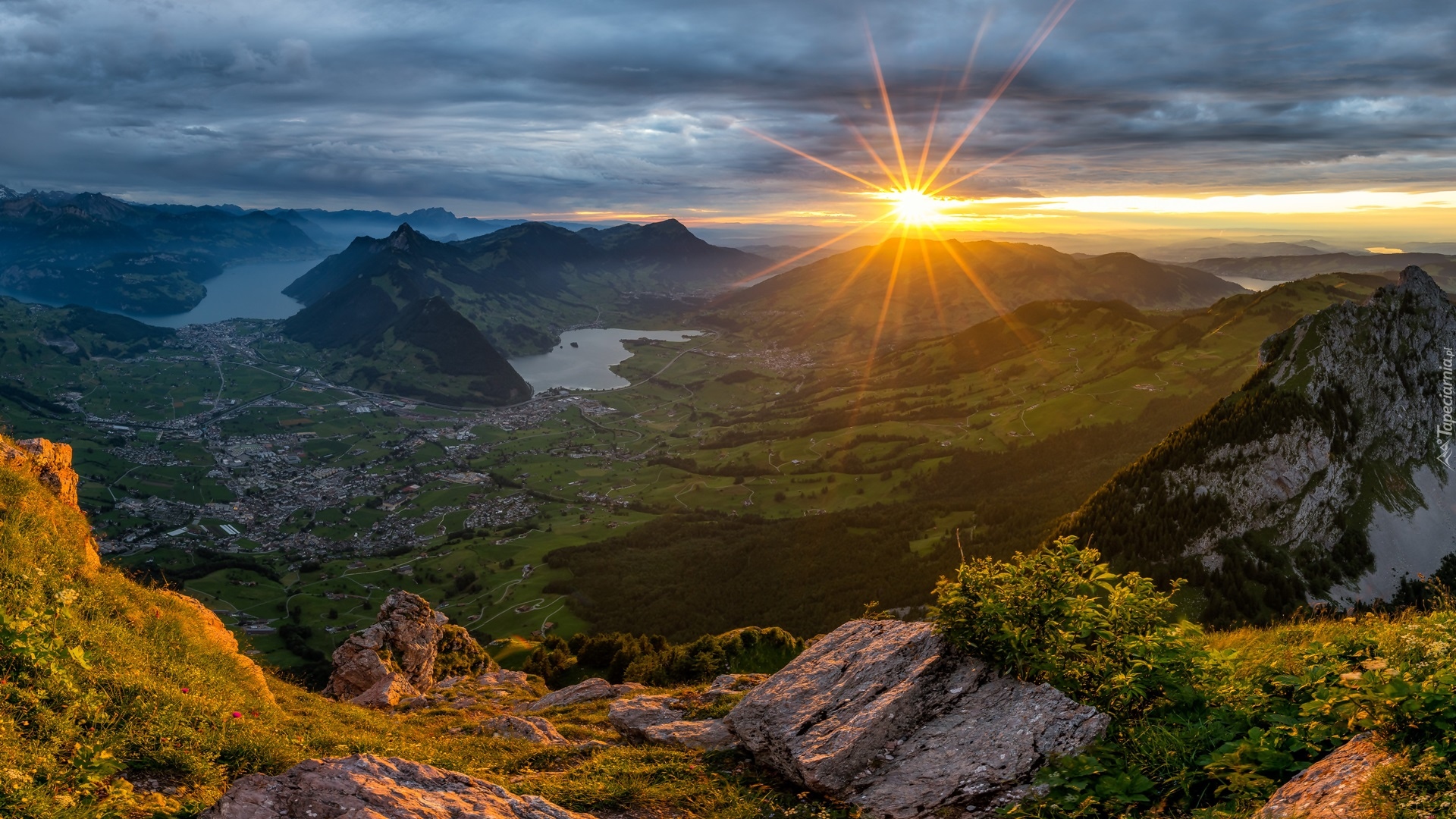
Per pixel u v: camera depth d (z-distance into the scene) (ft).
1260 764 26.21
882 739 34.45
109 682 40.73
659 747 46.50
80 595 55.11
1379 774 20.98
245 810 26.71
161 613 63.21
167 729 36.55
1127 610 34.99
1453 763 20.40
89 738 34.22
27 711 34.40
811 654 43.80
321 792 28.25
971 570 37.55
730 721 40.86
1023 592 36.19
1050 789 28.63
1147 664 32.04
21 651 37.81
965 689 35.40
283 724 53.72
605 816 36.35
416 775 31.94
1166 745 29.04
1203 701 31.94
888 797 31.24
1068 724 31.17
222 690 53.67
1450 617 31.76
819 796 34.58
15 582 50.88
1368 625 40.70
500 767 47.88
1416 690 22.86
